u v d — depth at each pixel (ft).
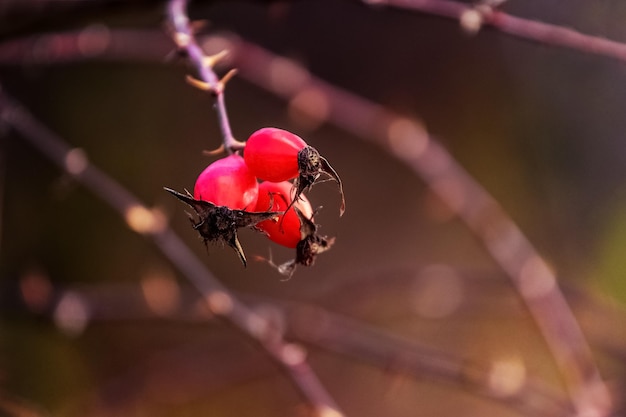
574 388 2.66
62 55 2.96
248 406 3.69
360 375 3.91
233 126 4.10
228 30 3.66
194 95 4.02
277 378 3.75
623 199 4.31
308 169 1.92
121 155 3.81
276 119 4.19
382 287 3.35
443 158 3.18
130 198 2.54
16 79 3.65
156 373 3.27
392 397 3.91
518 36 2.40
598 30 3.39
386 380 3.90
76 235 3.64
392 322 3.92
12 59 2.96
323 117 3.13
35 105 3.69
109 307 3.01
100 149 3.77
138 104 3.91
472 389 2.72
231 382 3.32
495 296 3.41
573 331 2.77
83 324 2.96
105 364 3.55
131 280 3.66
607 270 4.19
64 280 3.58
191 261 2.49
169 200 3.85
